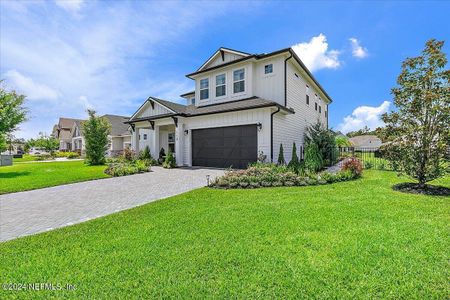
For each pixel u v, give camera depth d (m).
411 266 2.63
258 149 11.94
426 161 6.70
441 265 2.65
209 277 2.56
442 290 2.24
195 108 16.41
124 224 4.42
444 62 6.34
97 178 10.88
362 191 6.57
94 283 2.52
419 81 6.75
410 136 6.82
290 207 5.13
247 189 7.52
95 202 6.48
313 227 3.88
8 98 14.21
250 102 12.89
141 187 8.62
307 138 15.41
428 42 6.61
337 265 2.70
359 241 3.28
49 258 3.12
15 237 4.04
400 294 2.20
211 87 15.75
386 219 4.18
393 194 6.17
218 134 13.70
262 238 3.52
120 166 13.48
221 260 2.89
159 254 3.10
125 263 2.91
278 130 12.41
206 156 14.33
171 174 11.85
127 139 30.00
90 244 3.53
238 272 2.62
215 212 4.94
